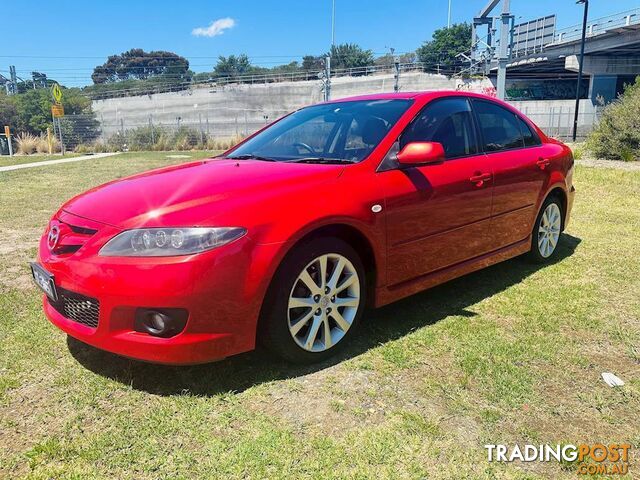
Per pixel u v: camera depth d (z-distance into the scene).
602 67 48.94
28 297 3.92
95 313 2.60
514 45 43.81
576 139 30.92
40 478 2.02
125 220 2.56
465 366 2.85
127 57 99.75
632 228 6.20
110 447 2.20
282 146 3.73
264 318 2.69
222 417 2.40
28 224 6.64
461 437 2.27
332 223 2.82
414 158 3.14
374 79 59.06
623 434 2.30
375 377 2.75
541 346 3.11
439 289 4.13
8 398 2.55
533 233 4.59
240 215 2.55
